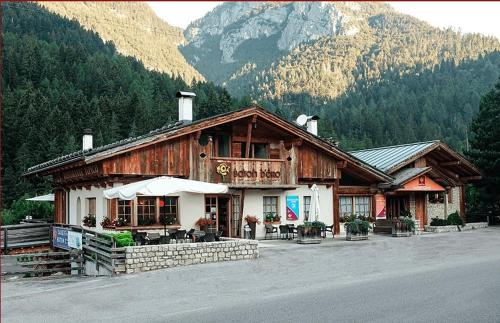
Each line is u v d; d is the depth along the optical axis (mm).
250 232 21734
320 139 23562
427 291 10164
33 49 112812
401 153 29281
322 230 21375
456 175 31094
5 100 78625
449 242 20422
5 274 15977
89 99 108250
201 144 21625
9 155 68938
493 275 11945
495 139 31188
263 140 22938
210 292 10906
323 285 11281
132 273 13969
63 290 12008
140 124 91062
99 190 20484
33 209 32688
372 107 162875
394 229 23578
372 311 8586
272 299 9867
